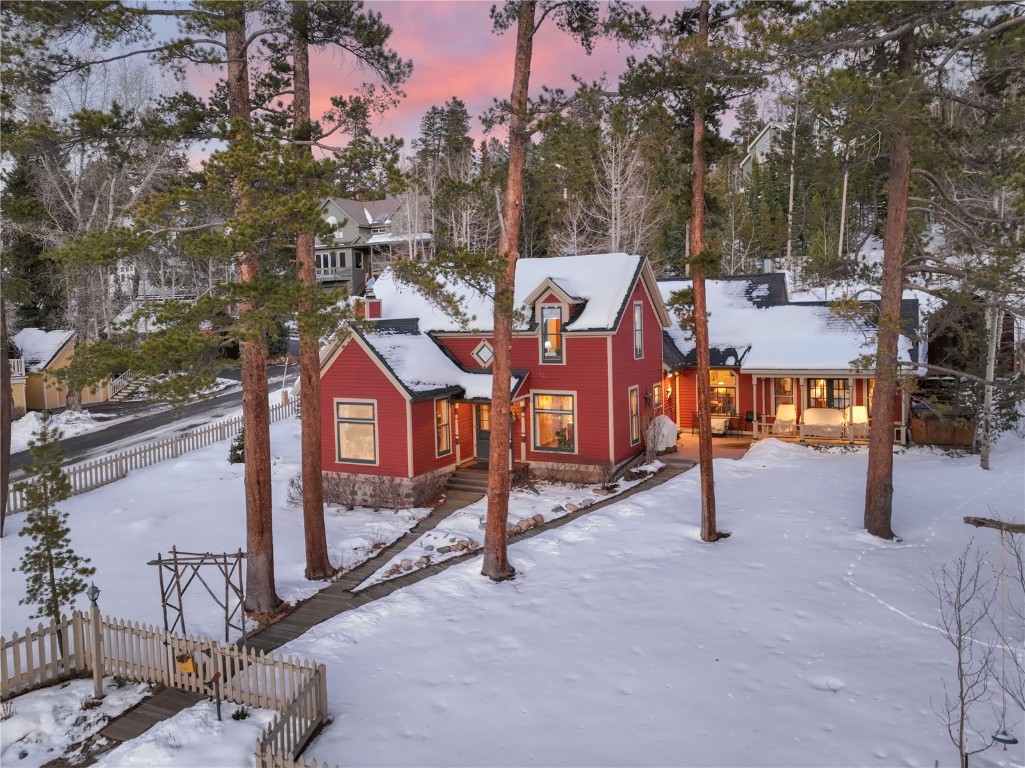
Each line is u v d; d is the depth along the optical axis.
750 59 12.50
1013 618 11.97
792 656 10.94
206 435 30.78
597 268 25.83
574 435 23.75
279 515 20.66
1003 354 24.55
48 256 10.98
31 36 11.19
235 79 13.58
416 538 18.55
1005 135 13.12
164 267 42.53
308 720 9.23
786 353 27.78
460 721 9.48
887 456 15.96
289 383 43.66
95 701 10.60
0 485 19.58
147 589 15.02
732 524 17.50
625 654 11.18
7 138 11.67
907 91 11.51
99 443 31.61
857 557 14.91
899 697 9.71
